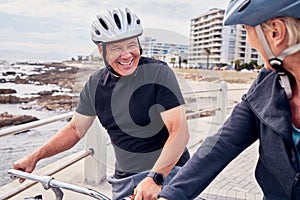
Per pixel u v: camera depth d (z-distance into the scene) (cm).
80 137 165
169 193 117
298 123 103
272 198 120
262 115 110
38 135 217
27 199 147
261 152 117
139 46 133
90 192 133
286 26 89
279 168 110
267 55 96
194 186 120
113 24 129
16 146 207
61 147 165
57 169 269
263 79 116
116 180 156
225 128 126
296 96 103
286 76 102
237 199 374
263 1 90
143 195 131
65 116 234
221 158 122
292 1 87
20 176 144
